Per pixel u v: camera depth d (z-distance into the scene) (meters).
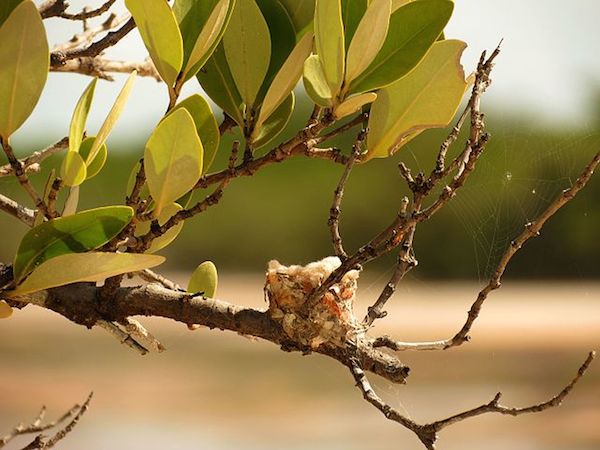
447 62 2.01
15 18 1.94
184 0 2.01
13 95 1.95
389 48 2.00
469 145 1.99
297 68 2.00
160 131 1.97
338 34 1.98
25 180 1.97
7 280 1.99
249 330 2.02
